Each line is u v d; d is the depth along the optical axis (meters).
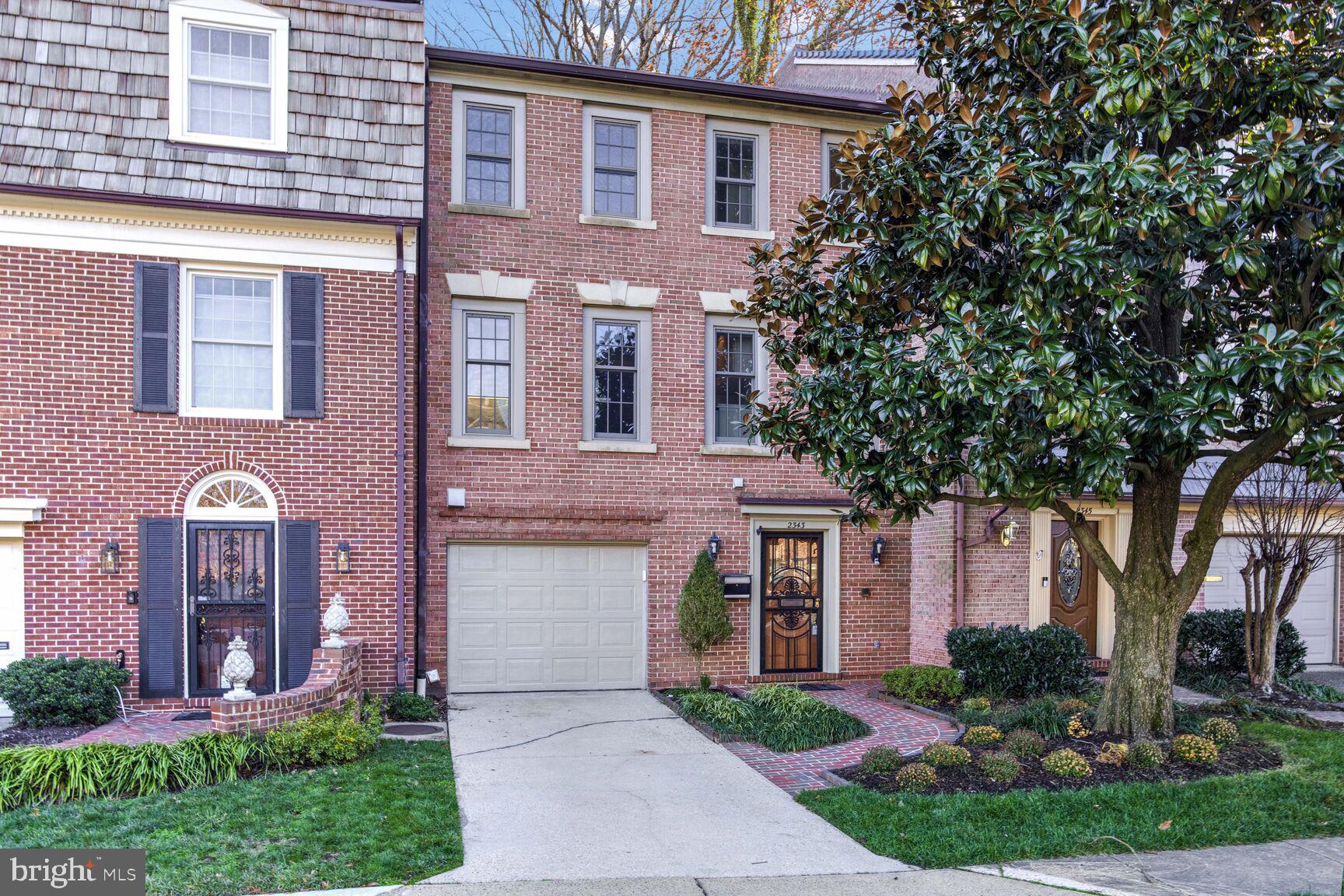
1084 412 6.75
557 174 12.87
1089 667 12.56
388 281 11.46
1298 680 13.12
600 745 9.74
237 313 11.12
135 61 10.76
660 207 13.27
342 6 11.61
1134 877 6.12
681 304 13.31
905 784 7.91
